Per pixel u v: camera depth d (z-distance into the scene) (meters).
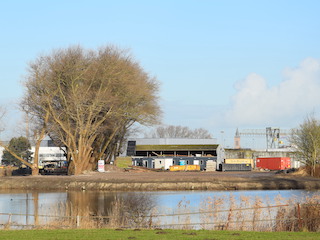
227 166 173.88
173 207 64.31
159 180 105.19
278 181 103.06
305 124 128.62
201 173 147.00
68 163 132.62
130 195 85.62
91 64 123.00
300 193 82.19
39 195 88.56
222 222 41.47
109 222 47.22
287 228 39.59
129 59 131.38
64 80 121.56
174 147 199.25
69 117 126.62
